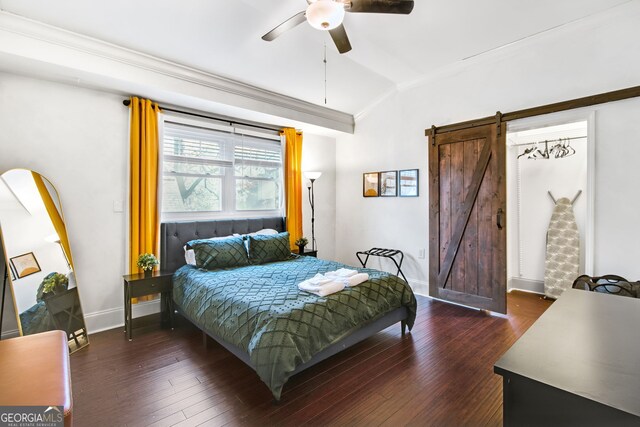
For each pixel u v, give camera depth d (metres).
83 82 2.86
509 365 0.83
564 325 1.12
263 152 4.45
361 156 4.91
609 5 2.61
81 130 2.96
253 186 4.34
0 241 2.43
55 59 2.49
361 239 4.94
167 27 2.70
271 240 3.77
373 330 2.57
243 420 1.78
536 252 4.27
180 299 2.95
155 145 3.35
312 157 5.00
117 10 2.45
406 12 2.09
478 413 1.82
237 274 2.99
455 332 2.97
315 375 2.24
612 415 0.67
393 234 4.48
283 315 1.99
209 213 3.90
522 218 4.37
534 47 3.12
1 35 2.29
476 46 3.28
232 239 3.57
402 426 1.72
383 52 3.42
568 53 2.91
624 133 2.64
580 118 2.87
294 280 2.78
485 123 3.44
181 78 3.21
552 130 4.02
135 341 2.82
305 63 3.56
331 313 2.20
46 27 2.42
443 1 2.62
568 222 3.96
